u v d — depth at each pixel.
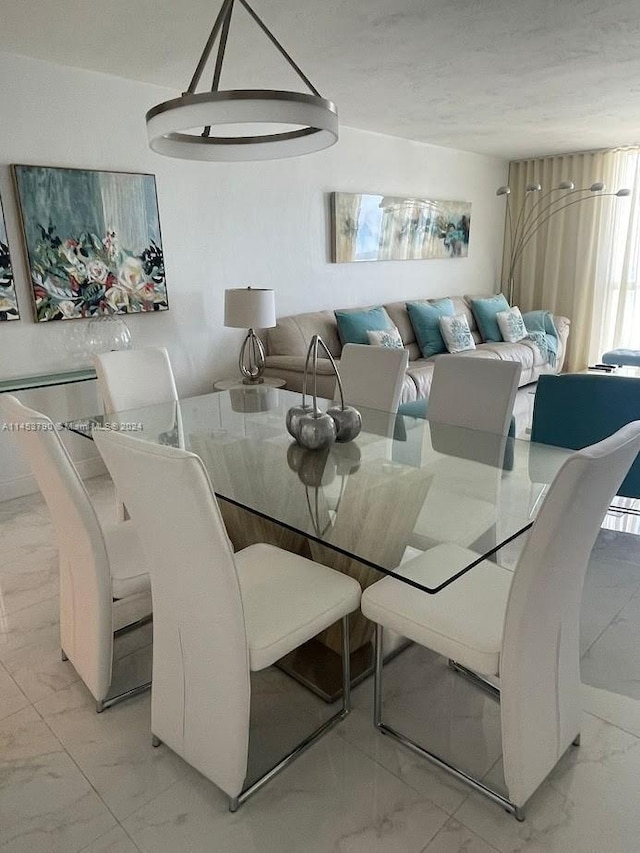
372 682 2.05
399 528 1.70
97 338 3.73
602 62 3.46
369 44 3.08
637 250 6.58
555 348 6.46
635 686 1.99
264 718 1.89
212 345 4.41
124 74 3.53
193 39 2.96
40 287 3.44
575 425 2.84
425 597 1.69
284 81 3.69
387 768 1.69
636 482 2.76
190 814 1.55
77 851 1.46
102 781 1.66
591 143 6.09
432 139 5.75
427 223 6.10
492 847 1.45
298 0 2.54
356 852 1.45
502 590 1.72
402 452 2.27
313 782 1.65
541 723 1.50
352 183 5.26
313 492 1.92
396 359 2.91
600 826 1.50
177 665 1.58
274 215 4.65
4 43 3.01
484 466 2.13
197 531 1.31
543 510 1.26
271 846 1.47
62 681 2.06
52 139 3.38
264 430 2.56
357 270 5.49
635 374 4.69
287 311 4.93
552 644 1.48
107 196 3.63
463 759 1.72
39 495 3.68
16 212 3.32
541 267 7.25
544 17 2.79
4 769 1.70
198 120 1.64
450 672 2.10
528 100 4.28
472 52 3.24
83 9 2.60
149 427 2.61
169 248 4.03
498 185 7.11
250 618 1.60
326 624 1.66
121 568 1.88
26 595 2.58
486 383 2.62
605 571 2.70
